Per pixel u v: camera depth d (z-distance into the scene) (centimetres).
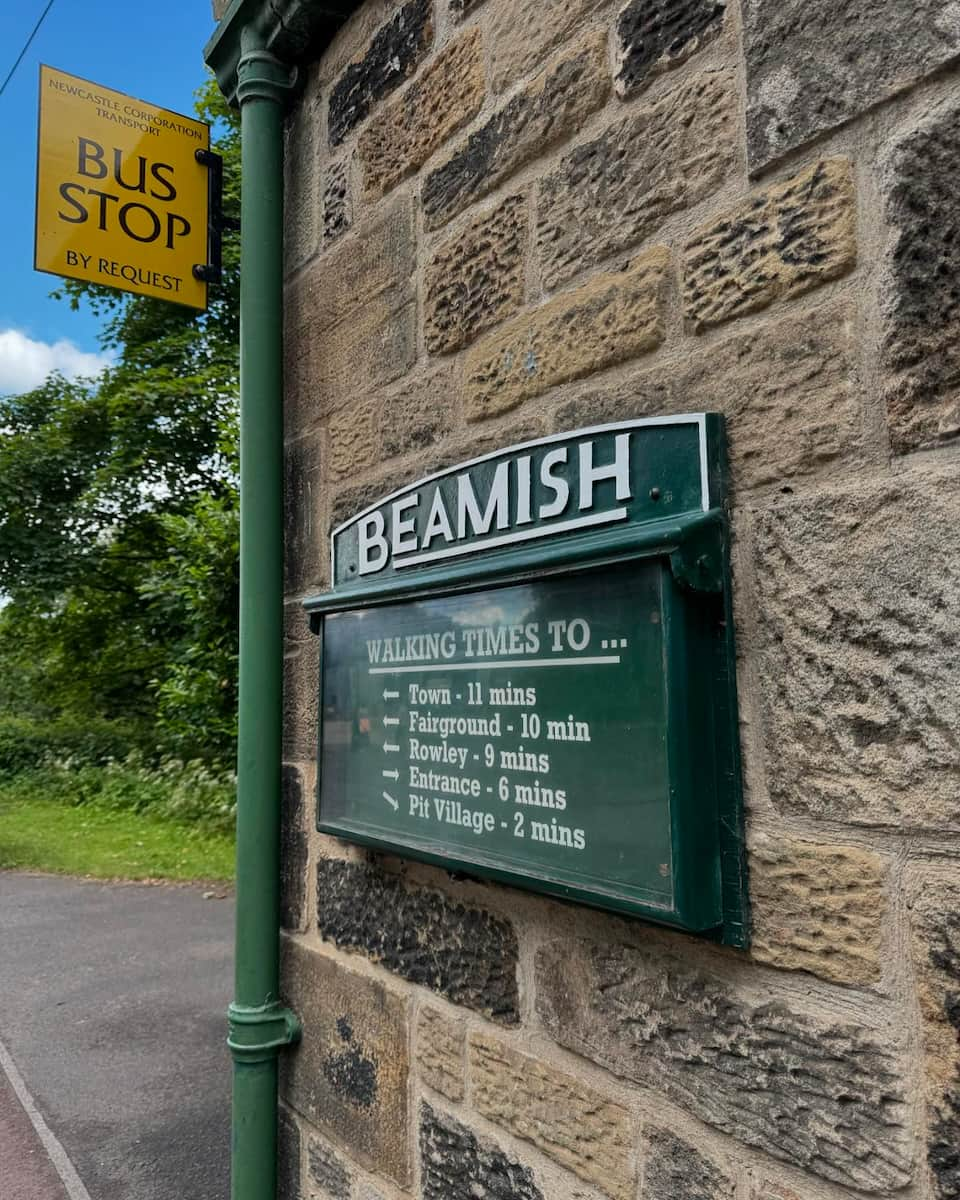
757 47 114
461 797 145
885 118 100
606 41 137
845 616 100
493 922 151
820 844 102
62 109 234
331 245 207
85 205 235
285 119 228
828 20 106
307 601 189
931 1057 92
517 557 134
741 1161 110
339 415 201
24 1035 438
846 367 102
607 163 135
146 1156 331
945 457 93
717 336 117
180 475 1237
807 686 104
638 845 114
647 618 115
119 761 1332
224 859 812
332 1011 191
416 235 178
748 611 111
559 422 142
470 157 164
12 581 1248
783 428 108
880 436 99
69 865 791
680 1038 118
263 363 214
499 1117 147
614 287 133
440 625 153
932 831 92
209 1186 312
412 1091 167
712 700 112
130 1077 394
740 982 111
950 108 94
